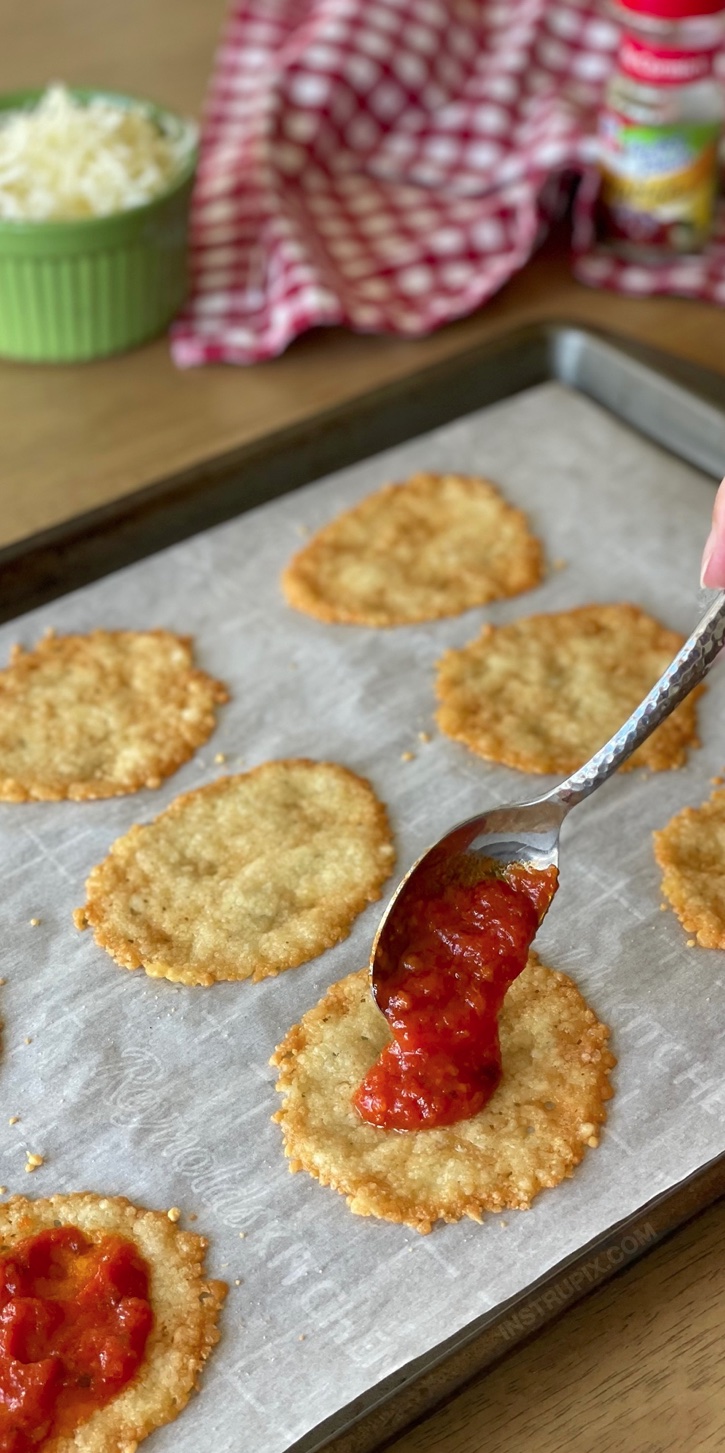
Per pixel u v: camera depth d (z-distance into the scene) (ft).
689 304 1.87
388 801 1.32
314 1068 1.12
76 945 1.21
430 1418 0.95
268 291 1.82
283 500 1.60
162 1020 1.16
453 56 2.03
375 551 1.55
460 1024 1.09
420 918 1.12
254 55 2.10
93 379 1.75
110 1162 1.07
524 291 1.88
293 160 1.96
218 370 1.77
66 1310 0.98
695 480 1.64
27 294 1.69
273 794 1.32
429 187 1.99
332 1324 0.98
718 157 1.87
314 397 1.73
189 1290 1.00
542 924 1.22
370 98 1.99
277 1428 0.93
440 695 1.41
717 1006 1.16
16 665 1.43
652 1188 1.04
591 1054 1.12
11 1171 1.06
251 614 1.48
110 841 1.29
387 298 1.83
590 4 2.04
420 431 1.69
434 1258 1.01
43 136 1.73
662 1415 0.95
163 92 2.18
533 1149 1.07
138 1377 0.96
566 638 1.47
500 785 1.33
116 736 1.37
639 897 1.24
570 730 1.38
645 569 1.54
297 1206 1.05
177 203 1.71
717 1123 1.08
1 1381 0.94
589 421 1.70
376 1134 1.09
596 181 1.89
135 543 1.53
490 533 1.57
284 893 1.25
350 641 1.46
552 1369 0.98
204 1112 1.10
